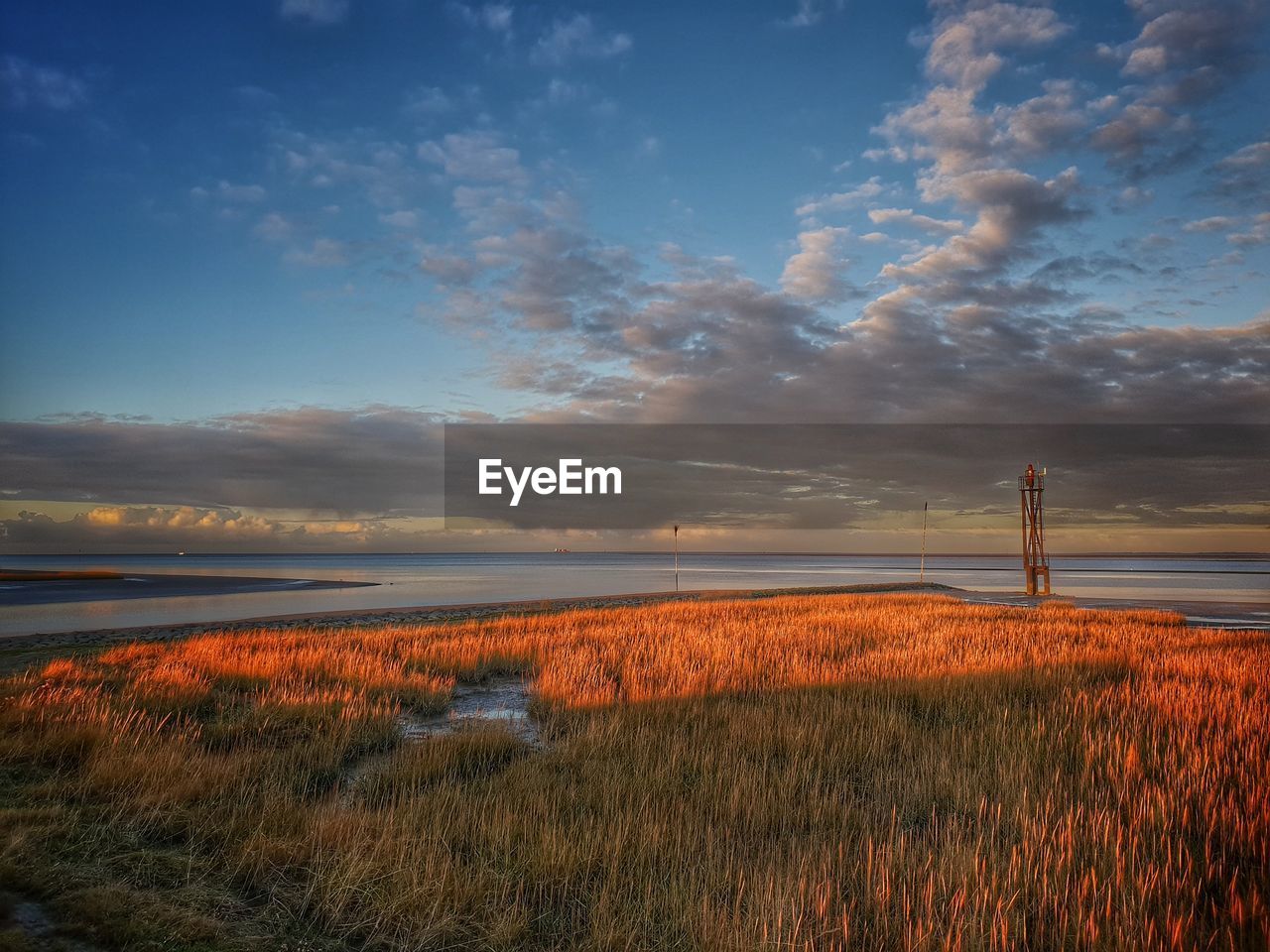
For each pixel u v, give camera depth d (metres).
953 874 5.45
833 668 14.16
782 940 4.67
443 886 5.21
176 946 4.30
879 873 5.47
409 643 18.06
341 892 5.11
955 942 4.59
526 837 6.20
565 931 4.96
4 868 4.80
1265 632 23.64
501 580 84.06
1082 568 154.12
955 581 83.44
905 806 7.11
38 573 88.94
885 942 4.70
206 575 98.06
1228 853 5.91
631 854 5.89
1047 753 8.32
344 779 8.14
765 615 25.92
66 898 4.62
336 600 47.97
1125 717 9.91
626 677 13.08
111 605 43.19
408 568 151.75
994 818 6.62
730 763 8.13
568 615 25.92
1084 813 6.59
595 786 7.38
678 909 5.01
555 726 10.34
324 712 10.23
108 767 7.23
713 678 12.88
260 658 14.36
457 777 8.20
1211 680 12.38
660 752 8.66
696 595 49.34
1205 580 84.31
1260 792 6.73
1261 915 4.78
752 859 6.02
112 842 5.74
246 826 6.28
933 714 10.95
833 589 54.28
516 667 15.57
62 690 10.88
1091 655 15.31
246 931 4.64
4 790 6.83
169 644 18.81
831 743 8.99
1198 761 7.54
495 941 4.71
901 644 17.58
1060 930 4.79
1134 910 4.89
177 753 7.95
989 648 16.36
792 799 7.18
